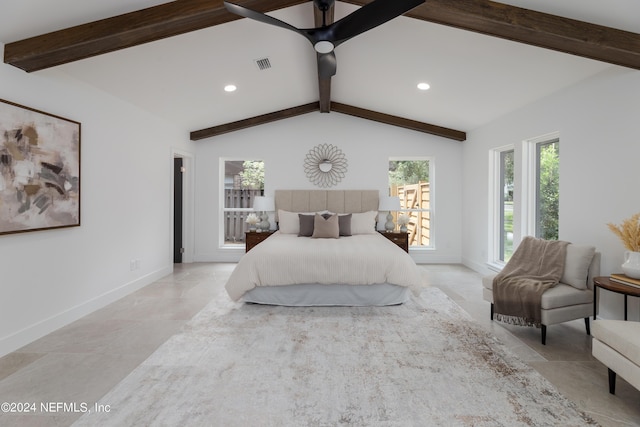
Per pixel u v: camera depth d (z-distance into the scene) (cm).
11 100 246
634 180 261
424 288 421
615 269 278
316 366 221
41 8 216
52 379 204
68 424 164
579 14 229
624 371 176
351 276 337
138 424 163
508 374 212
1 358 231
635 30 233
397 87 433
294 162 593
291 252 348
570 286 278
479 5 232
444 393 191
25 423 164
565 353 242
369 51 348
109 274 358
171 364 223
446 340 264
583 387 198
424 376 209
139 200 418
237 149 594
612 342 183
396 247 391
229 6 195
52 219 277
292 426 163
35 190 261
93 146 334
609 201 283
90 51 252
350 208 585
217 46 313
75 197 303
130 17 237
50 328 277
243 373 212
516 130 419
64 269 295
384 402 182
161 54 307
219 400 183
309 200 587
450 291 408
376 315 321
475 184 535
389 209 552
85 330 282
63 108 296
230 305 350
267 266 340
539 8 231
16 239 248
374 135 591
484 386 198
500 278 297
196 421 166
